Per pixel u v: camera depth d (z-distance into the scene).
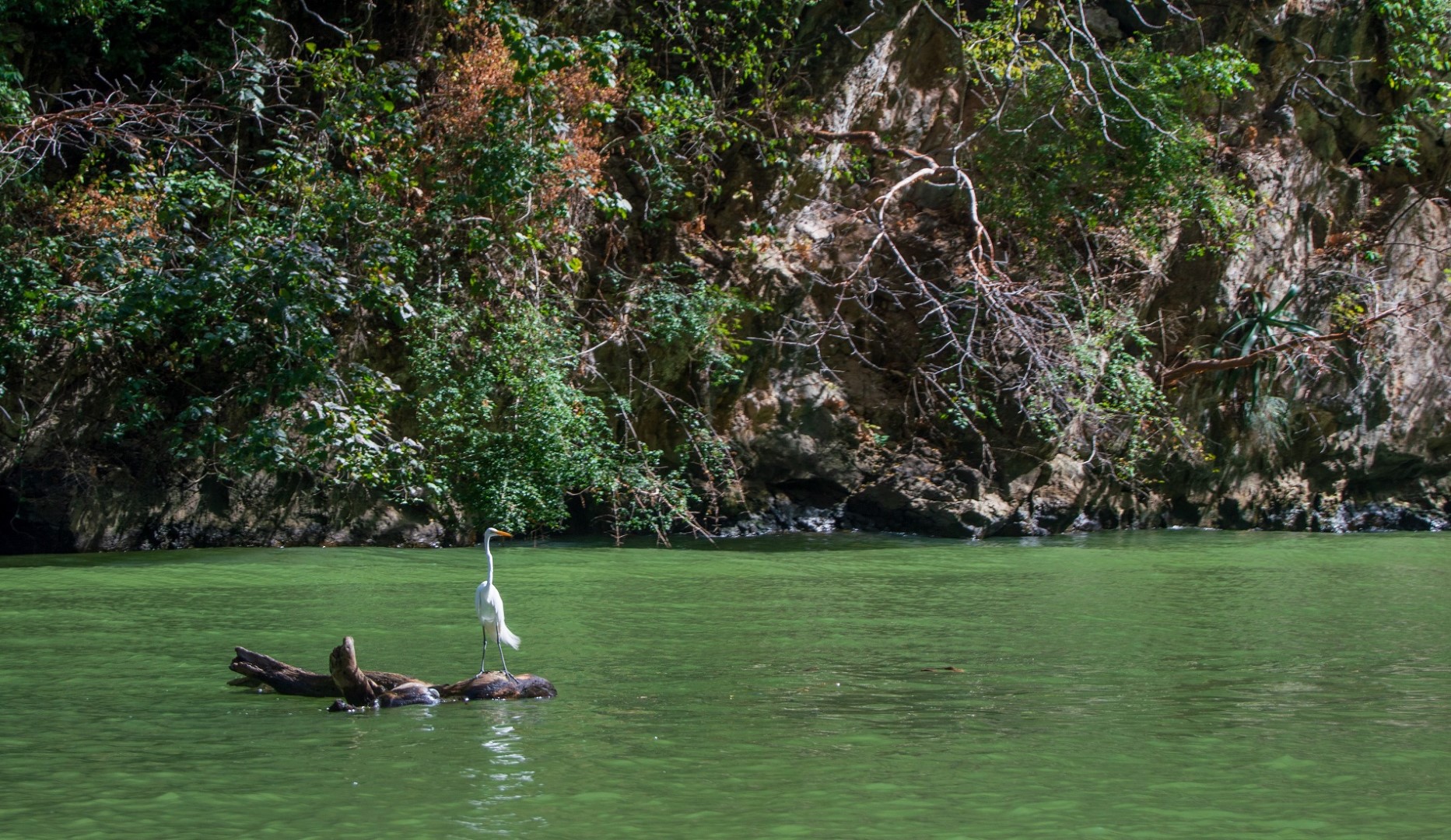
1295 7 29.00
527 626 14.12
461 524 23.17
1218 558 21.86
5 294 19.42
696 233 25.81
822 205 27.06
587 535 24.88
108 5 21.75
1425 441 29.45
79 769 8.31
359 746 8.91
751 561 20.89
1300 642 13.33
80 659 11.98
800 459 25.86
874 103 27.34
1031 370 25.38
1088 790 7.95
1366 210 30.09
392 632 13.52
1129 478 27.17
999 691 10.84
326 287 18.69
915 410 26.97
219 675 11.31
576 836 7.03
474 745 8.95
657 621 14.58
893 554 22.31
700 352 24.81
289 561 19.75
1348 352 28.77
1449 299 29.69
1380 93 30.31
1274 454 28.77
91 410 21.42
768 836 7.05
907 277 27.06
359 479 22.14
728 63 25.50
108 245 19.11
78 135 20.36
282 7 23.44
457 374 22.41
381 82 21.05
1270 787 8.03
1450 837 7.10
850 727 9.53
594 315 24.80
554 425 22.12
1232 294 27.83
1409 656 12.60
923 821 7.34
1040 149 26.16
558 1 24.50
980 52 26.20
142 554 20.69
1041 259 26.53
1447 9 29.23
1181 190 26.12
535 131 21.47
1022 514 26.16
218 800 7.66
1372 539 25.78
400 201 22.70
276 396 21.86
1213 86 25.98
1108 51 27.64
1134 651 12.80
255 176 22.14
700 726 9.51
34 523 20.83
